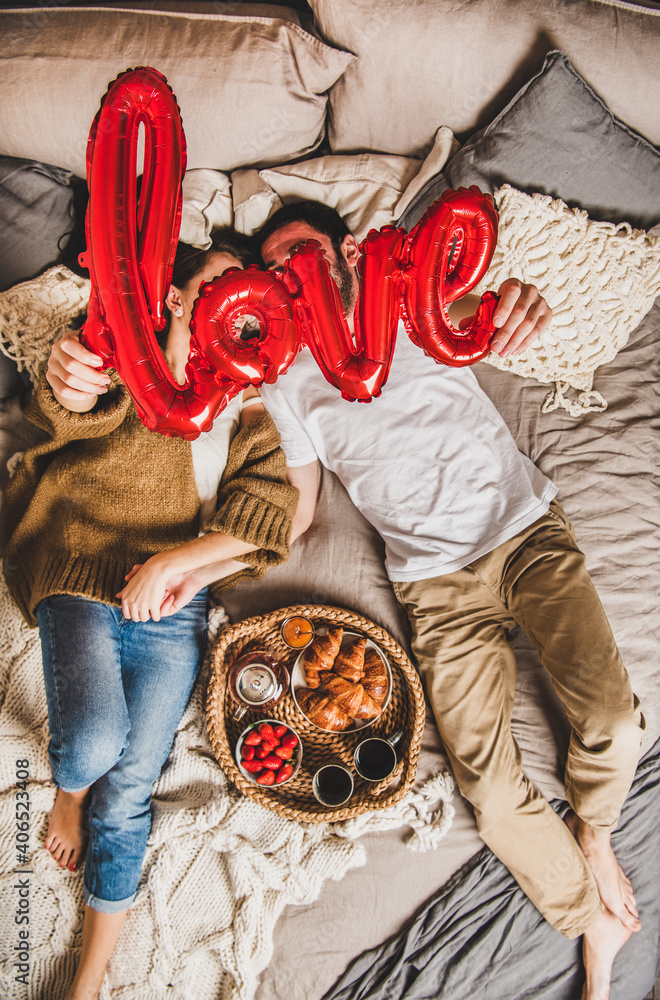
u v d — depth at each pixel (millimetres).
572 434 1432
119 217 602
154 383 644
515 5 1276
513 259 1369
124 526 1236
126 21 1321
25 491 1271
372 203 1417
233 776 1226
